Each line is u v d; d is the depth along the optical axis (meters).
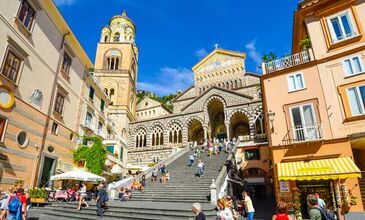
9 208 9.68
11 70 16.12
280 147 15.70
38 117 18.67
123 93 45.81
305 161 14.50
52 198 18.61
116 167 30.42
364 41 14.94
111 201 17.17
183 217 11.51
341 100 14.73
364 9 15.46
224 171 18.81
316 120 15.20
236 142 31.06
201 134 48.78
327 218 5.84
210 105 44.41
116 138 35.81
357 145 14.52
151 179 22.70
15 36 16.42
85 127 26.33
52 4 19.89
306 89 16.14
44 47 19.67
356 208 12.45
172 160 28.88
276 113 16.73
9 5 15.96
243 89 46.78
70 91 23.80
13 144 15.98
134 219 12.12
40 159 18.62
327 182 13.96
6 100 15.46
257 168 28.83
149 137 45.47
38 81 18.78
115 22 54.88
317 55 16.50
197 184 18.86
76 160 23.44
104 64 48.41
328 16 16.78
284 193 14.56
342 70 15.23
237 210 15.58
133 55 51.84
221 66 52.22
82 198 14.89
